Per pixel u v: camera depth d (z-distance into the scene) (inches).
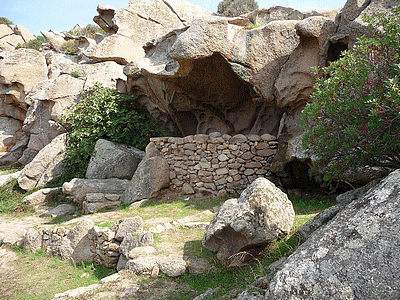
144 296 158.6
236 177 322.0
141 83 429.4
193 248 197.0
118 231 229.3
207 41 275.0
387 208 90.7
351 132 135.6
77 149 429.4
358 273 81.4
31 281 215.9
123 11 592.4
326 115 155.5
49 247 259.0
